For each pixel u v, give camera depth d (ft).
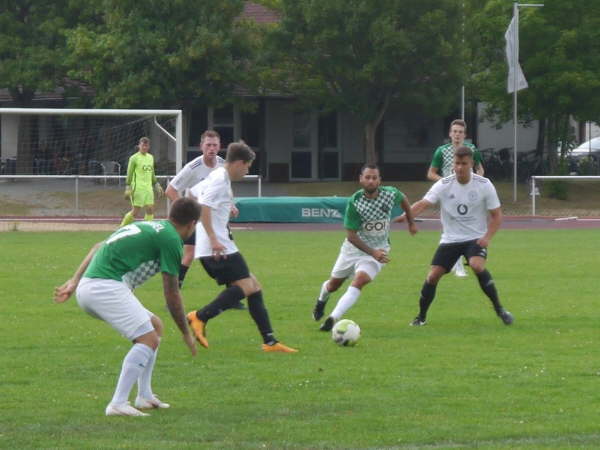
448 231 98.94
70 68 321.52
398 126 357.61
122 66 302.45
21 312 105.91
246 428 60.23
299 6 298.97
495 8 313.53
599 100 304.50
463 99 309.42
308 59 303.89
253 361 80.94
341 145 357.20
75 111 220.64
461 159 96.43
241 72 310.45
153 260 64.23
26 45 328.70
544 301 115.75
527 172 330.34
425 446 56.59
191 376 75.15
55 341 89.30
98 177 239.50
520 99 311.68
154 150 302.45
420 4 293.43
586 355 83.25
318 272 144.05
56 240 196.65
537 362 80.12
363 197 93.86
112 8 306.35
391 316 104.88
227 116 355.36
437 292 123.54
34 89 330.34
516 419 62.44
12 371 76.69
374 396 68.64
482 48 321.93
